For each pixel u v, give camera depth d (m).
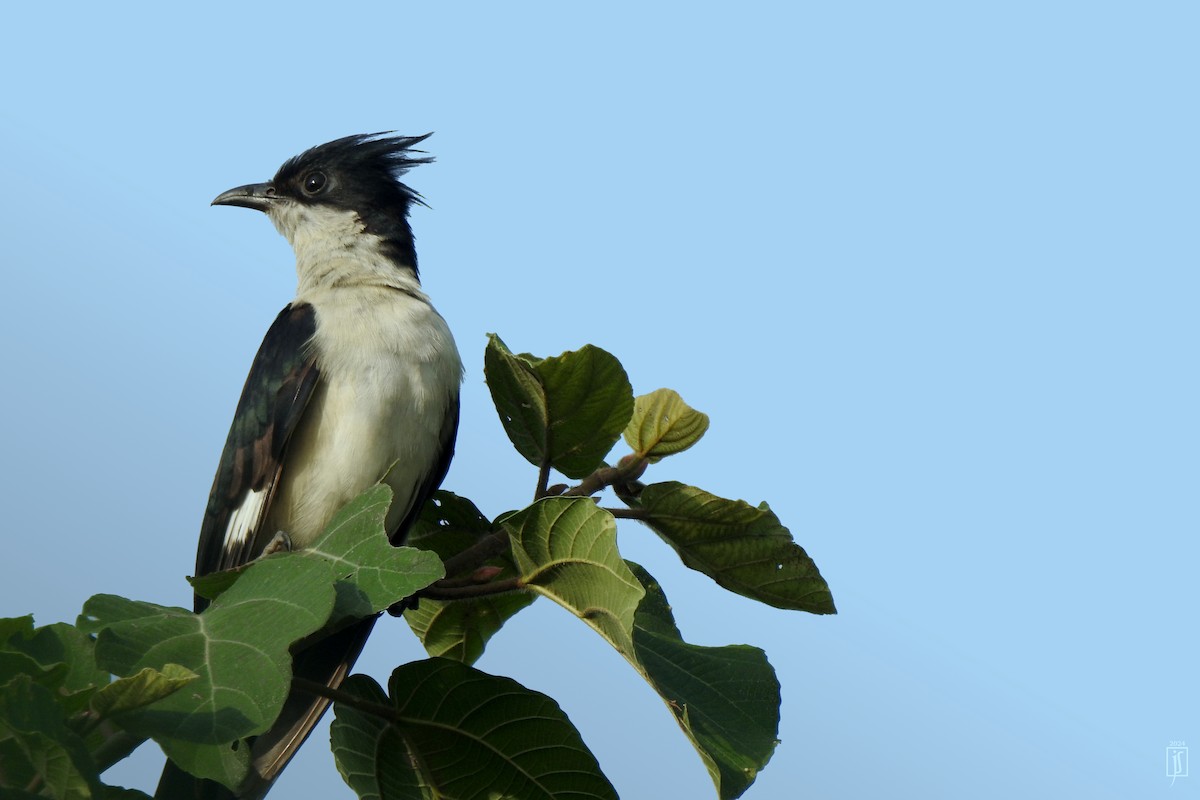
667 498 5.08
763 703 4.64
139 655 3.34
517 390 5.20
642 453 5.39
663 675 4.63
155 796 4.57
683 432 5.33
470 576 4.97
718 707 4.58
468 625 5.99
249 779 5.33
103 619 3.45
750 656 4.79
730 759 4.32
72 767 2.82
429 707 4.64
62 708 2.87
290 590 3.68
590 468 5.45
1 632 3.20
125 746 3.24
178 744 3.09
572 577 4.49
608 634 4.45
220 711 3.21
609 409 5.22
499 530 5.31
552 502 4.32
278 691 3.28
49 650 3.24
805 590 5.28
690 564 5.33
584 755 4.66
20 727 2.79
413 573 4.07
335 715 4.64
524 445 5.41
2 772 2.81
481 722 4.65
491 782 4.68
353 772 4.59
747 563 5.24
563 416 5.24
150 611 3.58
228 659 3.39
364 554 4.19
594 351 4.99
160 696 3.08
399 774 4.66
